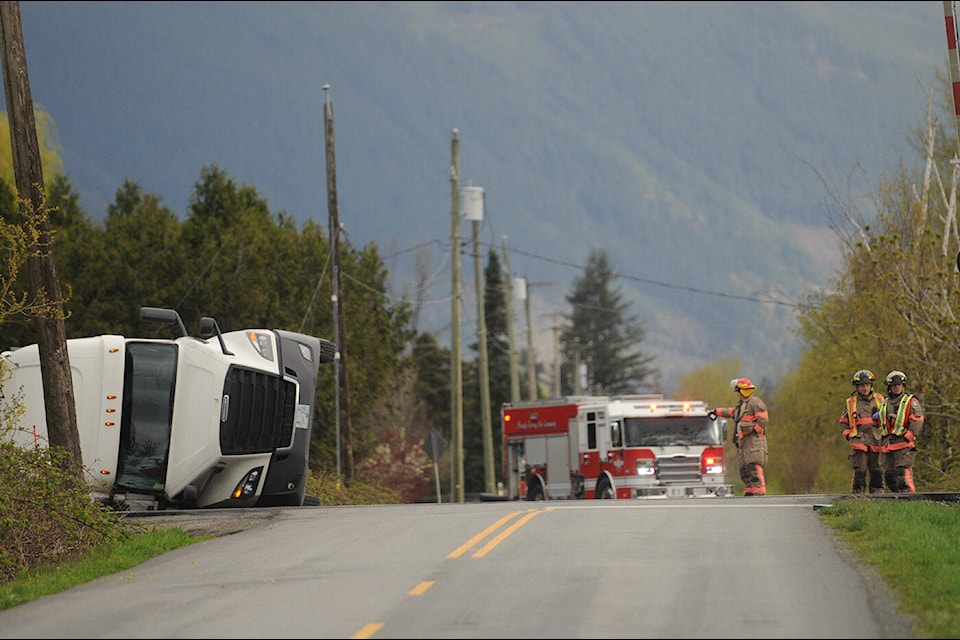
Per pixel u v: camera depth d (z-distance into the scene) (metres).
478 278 121.88
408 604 27.02
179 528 43.97
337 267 96.31
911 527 36.28
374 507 50.81
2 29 45.38
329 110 96.69
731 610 25.56
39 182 45.44
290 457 56.22
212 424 51.31
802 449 91.69
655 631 23.73
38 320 45.97
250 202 116.50
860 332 72.12
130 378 51.44
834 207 77.25
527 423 87.50
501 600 27.09
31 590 34.06
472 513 44.53
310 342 58.66
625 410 79.00
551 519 41.38
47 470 42.12
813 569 30.36
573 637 23.33
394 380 126.56
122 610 28.16
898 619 24.56
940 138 78.38
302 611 26.75
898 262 70.44
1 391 48.41
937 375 71.81
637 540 35.72
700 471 79.31
